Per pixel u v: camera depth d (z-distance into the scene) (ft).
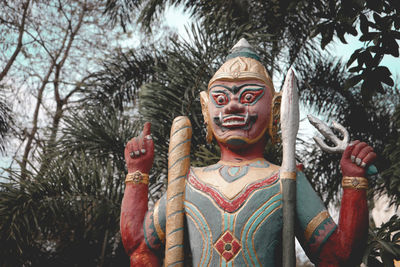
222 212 7.76
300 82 24.31
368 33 12.40
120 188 17.29
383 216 28.53
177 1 24.16
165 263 7.91
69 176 17.07
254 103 8.75
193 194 8.11
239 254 7.57
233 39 18.34
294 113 8.18
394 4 12.44
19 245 15.99
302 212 7.86
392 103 23.99
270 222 7.72
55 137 19.97
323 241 7.71
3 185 16.60
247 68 8.95
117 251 20.86
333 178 21.42
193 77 17.66
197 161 15.76
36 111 32.58
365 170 7.84
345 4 12.28
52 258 19.62
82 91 22.80
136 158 8.58
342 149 8.11
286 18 22.98
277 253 7.76
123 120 19.81
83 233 19.88
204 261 7.68
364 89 12.44
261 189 7.88
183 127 8.73
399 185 15.64
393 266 10.64
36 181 16.78
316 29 13.46
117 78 22.85
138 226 8.26
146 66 23.03
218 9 21.63
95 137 18.81
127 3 26.05
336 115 24.12
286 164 7.95
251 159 8.69
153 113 17.93
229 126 8.68
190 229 7.97
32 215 16.25
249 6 22.08
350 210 7.67
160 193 18.85
